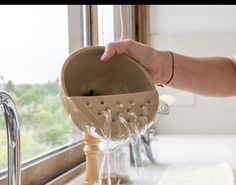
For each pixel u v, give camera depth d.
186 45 2.00
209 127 1.96
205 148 1.52
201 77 0.86
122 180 0.88
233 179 1.00
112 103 0.60
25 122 1.01
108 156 0.84
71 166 1.10
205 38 1.97
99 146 0.88
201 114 1.96
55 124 1.19
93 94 0.67
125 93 0.66
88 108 0.59
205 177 1.02
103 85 0.69
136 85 0.69
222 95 0.90
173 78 0.84
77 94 0.66
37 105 1.09
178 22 2.02
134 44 0.72
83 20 1.46
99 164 0.87
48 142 1.13
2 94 0.59
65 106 0.62
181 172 1.08
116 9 1.78
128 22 1.96
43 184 0.92
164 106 1.25
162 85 0.84
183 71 0.84
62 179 0.96
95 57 0.69
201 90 0.88
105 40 1.65
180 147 1.55
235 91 0.92
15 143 0.61
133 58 0.71
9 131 0.61
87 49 0.67
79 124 0.61
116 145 0.78
